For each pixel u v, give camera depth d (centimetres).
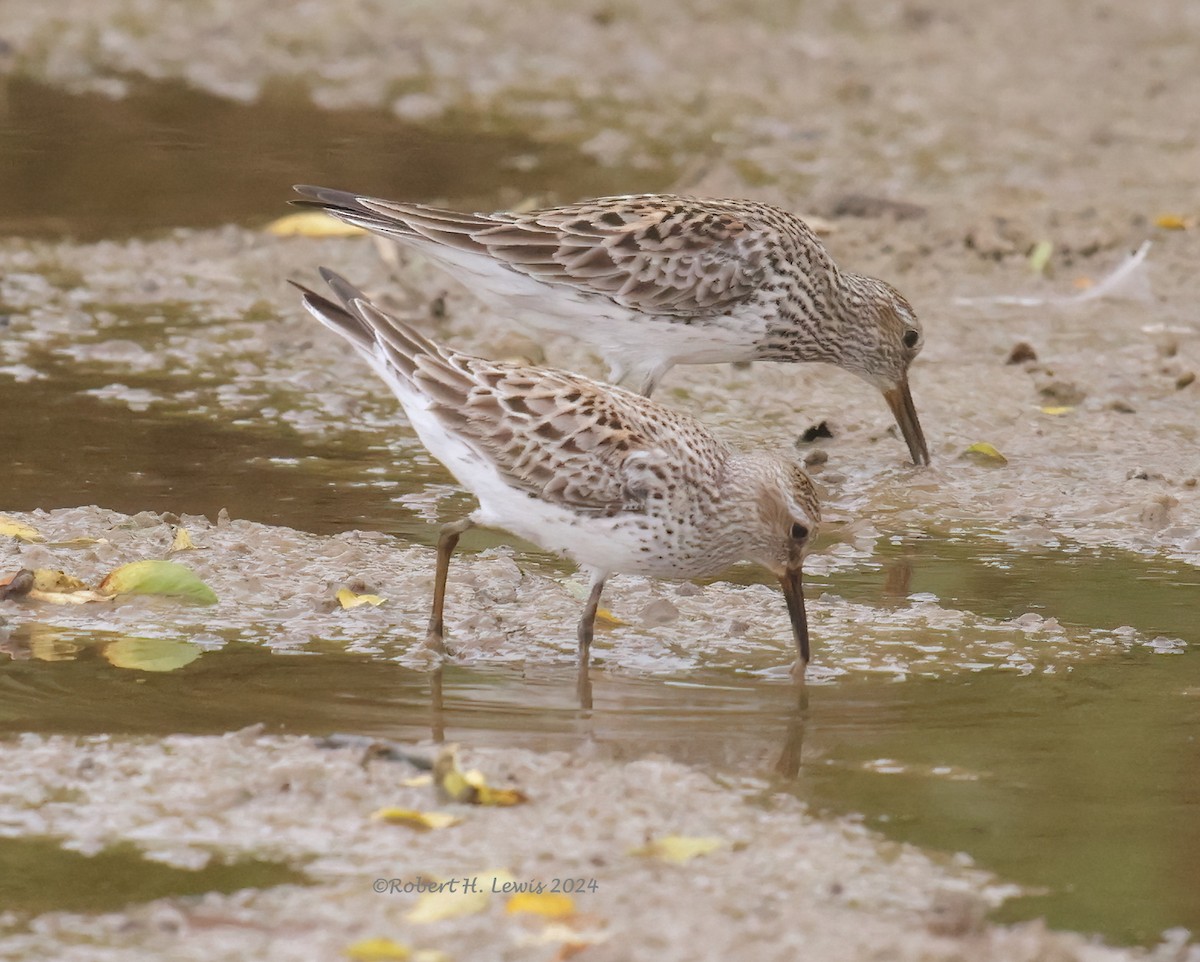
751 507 1062
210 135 2339
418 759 879
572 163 2283
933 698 1002
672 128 2470
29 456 1380
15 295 1759
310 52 2744
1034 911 766
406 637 1075
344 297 1098
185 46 2730
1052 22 3012
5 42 2652
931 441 1507
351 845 803
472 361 1082
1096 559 1256
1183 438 1510
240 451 1420
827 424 1518
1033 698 1003
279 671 1012
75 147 2258
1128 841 827
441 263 1367
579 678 1023
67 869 780
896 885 780
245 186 2145
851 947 726
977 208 2134
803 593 1161
